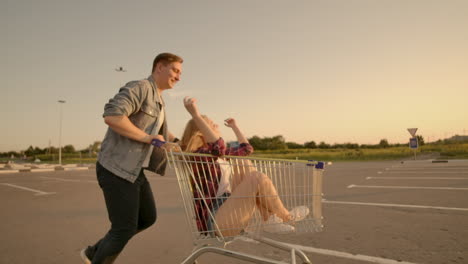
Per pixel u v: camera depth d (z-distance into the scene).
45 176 15.79
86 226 4.70
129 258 3.23
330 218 4.66
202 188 2.20
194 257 2.18
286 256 3.18
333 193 7.16
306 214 2.29
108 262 2.10
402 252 3.12
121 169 2.07
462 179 8.74
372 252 3.16
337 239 3.64
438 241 3.42
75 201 7.11
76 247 3.67
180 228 4.46
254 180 2.25
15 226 4.74
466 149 25.69
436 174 10.41
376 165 17.05
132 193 2.12
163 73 2.30
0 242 3.89
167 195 7.71
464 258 2.90
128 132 2.03
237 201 2.23
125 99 2.04
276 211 2.26
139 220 2.39
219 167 2.35
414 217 4.57
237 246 3.56
